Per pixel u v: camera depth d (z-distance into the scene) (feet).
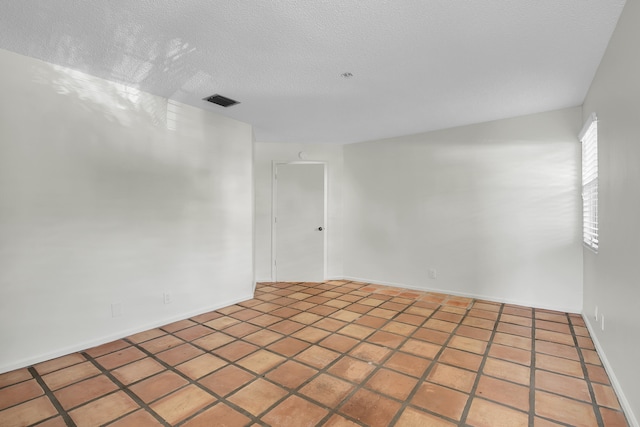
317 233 17.34
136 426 5.80
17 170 7.75
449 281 14.47
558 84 9.59
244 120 13.21
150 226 10.36
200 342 9.39
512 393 6.81
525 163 12.53
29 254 7.95
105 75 8.98
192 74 8.90
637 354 5.56
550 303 12.19
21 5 5.89
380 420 5.96
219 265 12.51
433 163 14.84
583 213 11.33
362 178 17.13
